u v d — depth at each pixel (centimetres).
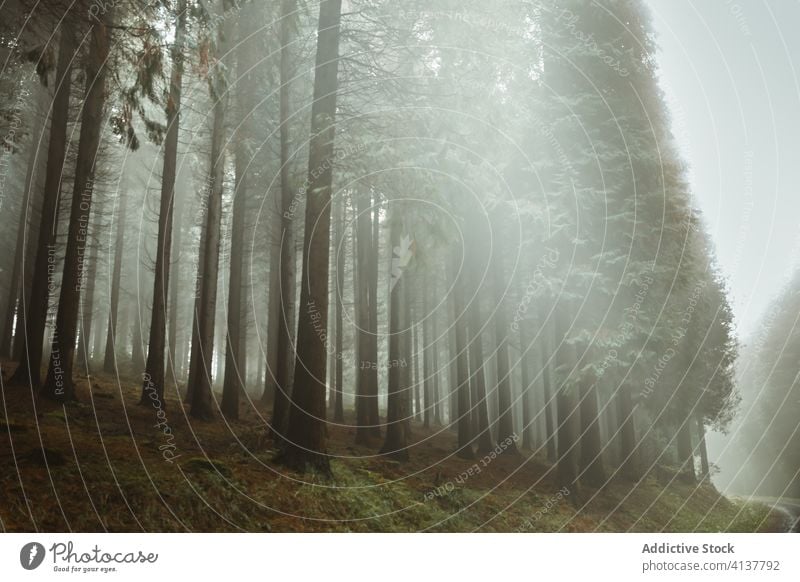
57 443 905
